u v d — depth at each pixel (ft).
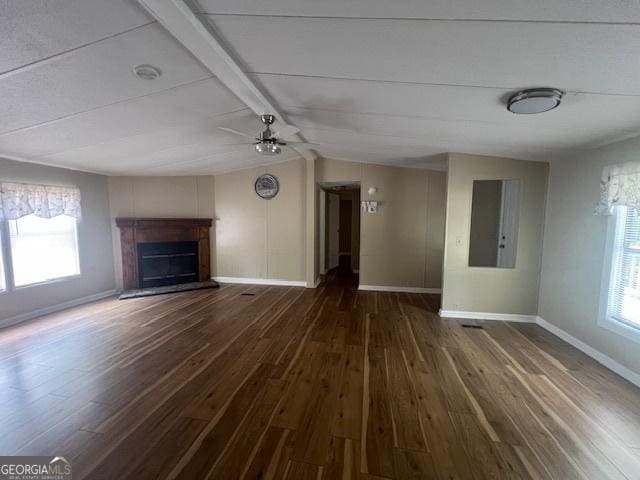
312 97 8.50
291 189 19.97
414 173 18.24
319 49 5.96
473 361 9.99
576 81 6.02
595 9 4.07
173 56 6.66
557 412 7.41
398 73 6.59
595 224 10.37
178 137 12.41
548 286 12.89
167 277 19.65
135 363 9.66
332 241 26.81
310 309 15.29
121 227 18.13
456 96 7.41
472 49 5.35
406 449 6.17
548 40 4.85
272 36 5.59
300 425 6.84
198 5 4.76
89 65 6.73
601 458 6.00
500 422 7.03
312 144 14.38
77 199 15.99
